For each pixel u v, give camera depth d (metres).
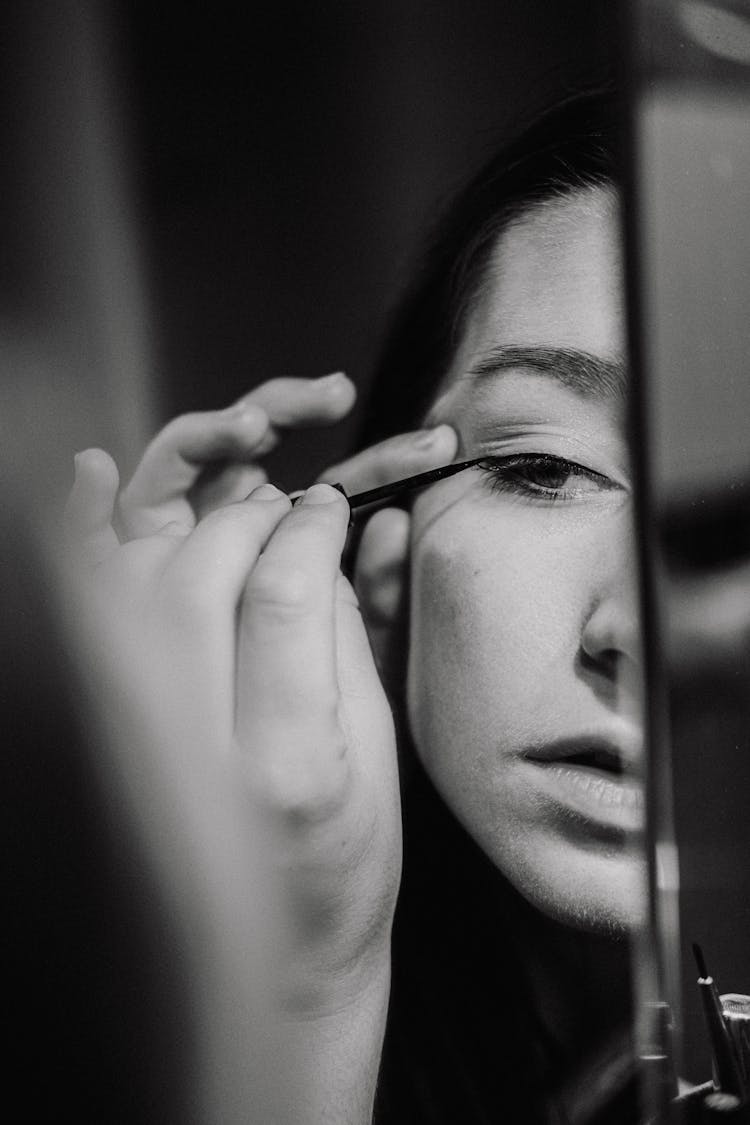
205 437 0.40
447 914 0.38
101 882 0.33
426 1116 0.37
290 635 0.32
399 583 0.40
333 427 0.41
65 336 0.40
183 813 0.32
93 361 0.40
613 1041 0.36
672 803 0.37
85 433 0.40
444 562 0.39
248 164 0.40
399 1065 0.38
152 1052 0.33
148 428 0.40
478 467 0.39
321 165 0.41
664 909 0.36
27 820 0.33
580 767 0.37
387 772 0.34
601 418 0.37
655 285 0.37
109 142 0.40
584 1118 0.36
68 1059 0.32
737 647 0.36
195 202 0.40
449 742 0.39
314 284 0.41
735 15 0.36
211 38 0.40
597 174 0.38
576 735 0.37
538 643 0.38
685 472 0.36
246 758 0.32
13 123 0.39
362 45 0.40
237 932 0.33
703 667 0.36
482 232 0.39
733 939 0.36
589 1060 0.36
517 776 0.38
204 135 0.40
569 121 0.38
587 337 0.38
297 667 0.32
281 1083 0.33
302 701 0.32
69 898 0.33
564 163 0.38
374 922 0.33
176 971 0.33
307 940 0.33
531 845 0.38
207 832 0.32
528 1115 0.37
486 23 0.39
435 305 0.40
